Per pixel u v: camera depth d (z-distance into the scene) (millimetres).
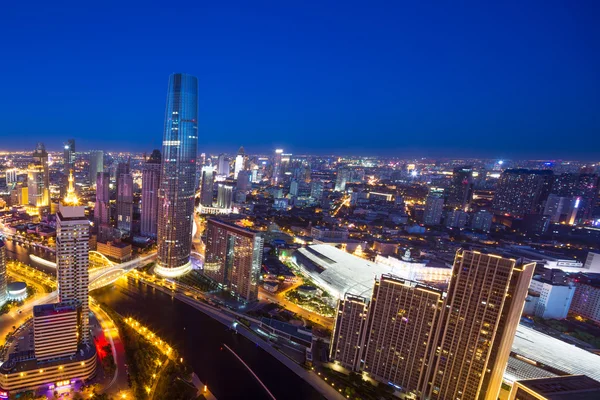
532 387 180875
